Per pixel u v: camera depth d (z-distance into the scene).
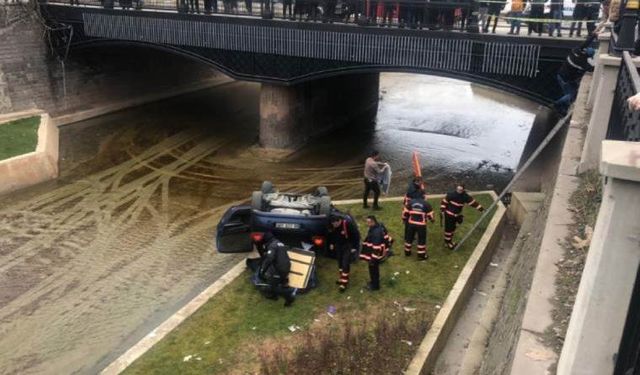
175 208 16.88
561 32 18.69
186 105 30.44
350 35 18.91
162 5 22.70
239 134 25.08
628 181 3.38
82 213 16.30
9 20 23.20
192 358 8.66
